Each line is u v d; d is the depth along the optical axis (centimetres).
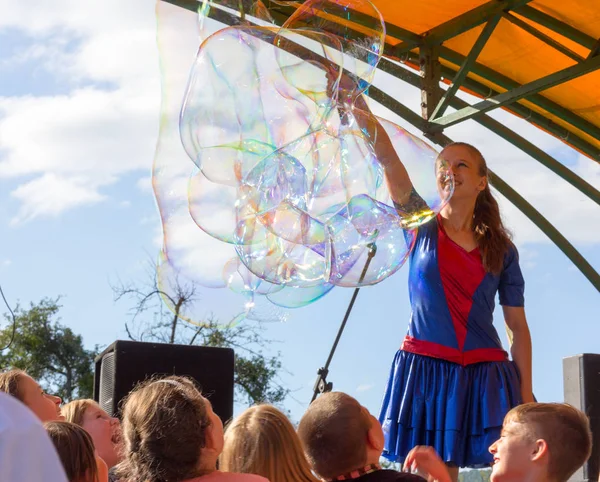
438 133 588
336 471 204
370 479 201
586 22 530
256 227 315
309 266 314
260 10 347
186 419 188
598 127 637
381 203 289
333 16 331
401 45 606
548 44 557
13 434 80
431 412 266
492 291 275
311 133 300
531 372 279
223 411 359
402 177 290
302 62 311
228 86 307
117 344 348
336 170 301
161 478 185
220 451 195
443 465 197
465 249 276
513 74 616
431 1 546
